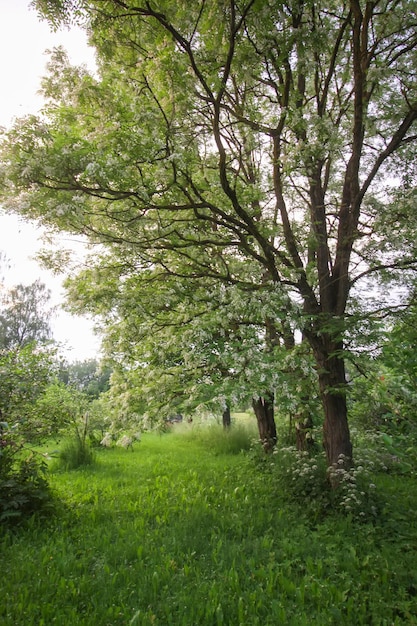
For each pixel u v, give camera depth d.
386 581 3.68
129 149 5.02
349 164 6.43
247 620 3.15
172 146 5.43
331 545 4.39
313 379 6.34
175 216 6.95
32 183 4.82
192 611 3.15
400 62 6.33
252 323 6.92
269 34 5.16
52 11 4.35
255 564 4.06
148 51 5.38
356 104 5.93
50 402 6.57
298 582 3.70
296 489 6.09
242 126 6.95
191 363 6.90
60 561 3.90
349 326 5.39
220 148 5.38
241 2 4.76
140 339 7.41
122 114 5.16
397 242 5.55
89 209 5.21
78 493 6.51
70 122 5.27
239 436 12.34
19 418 5.60
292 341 7.68
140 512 5.59
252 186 7.19
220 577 3.76
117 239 6.07
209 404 6.23
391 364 3.63
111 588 3.47
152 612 3.16
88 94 5.01
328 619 3.12
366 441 7.40
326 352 6.25
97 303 6.68
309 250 7.32
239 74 5.80
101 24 4.74
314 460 6.34
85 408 11.34
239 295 6.09
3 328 26.30
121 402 7.84
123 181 5.13
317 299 6.98
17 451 5.62
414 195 5.56
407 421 3.47
